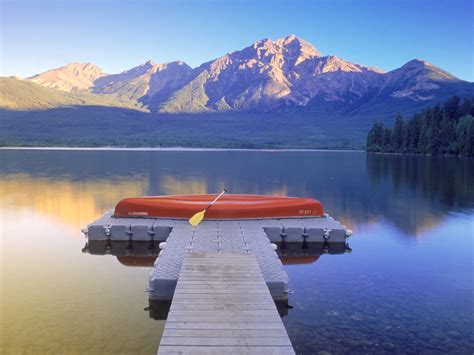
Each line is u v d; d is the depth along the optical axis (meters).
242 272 10.23
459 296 11.14
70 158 69.69
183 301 8.45
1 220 20.25
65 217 20.95
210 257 11.49
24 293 11.17
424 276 12.75
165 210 17.45
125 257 14.65
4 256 14.66
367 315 9.86
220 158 78.00
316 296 11.05
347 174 45.62
